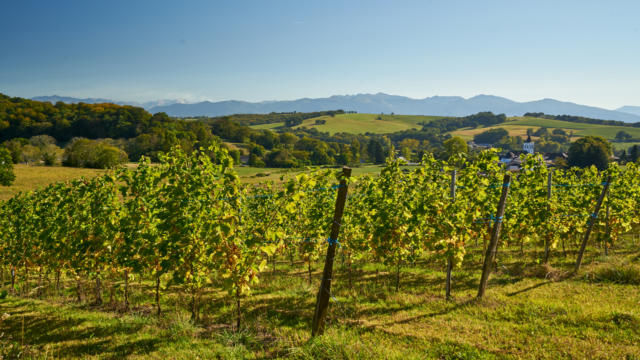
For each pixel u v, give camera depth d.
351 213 10.61
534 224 10.91
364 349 5.37
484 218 10.07
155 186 7.82
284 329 6.70
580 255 9.70
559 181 14.51
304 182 6.02
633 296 7.59
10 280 12.50
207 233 6.19
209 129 130.38
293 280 11.02
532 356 5.21
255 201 11.83
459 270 10.87
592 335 5.79
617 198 11.68
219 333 6.54
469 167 8.58
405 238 8.95
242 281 6.39
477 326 6.43
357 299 8.55
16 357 5.70
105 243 7.61
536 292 8.31
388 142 179.62
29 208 10.48
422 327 6.56
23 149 73.81
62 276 12.58
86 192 8.51
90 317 7.71
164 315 7.72
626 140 179.38
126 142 91.50
